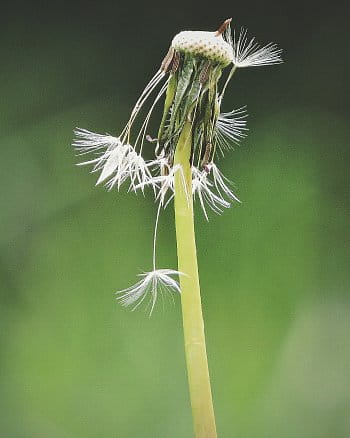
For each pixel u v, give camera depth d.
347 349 0.86
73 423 0.86
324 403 0.85
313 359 0.86
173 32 0.94
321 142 0.92
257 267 0.87
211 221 0.87
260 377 0.85
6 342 0.88
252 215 0.88
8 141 0.92
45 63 0.94
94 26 0.95
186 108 0.35
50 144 0.92
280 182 0.90
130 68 0.94
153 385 0.85
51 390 0.86
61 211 0.90
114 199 0.90
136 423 0.85
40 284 0.89
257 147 0.91
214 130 0.35
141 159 0.36
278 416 0.84
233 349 0.85
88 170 0.91
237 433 0.84
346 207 0.90
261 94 0.92
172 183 0.36
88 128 0.93
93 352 0.86
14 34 0.94
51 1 0.95
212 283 0.86
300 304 0.87
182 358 0.85
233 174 0.90
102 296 0.88
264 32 0.94
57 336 0.87
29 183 0.91
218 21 0.94
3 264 0.89
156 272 0.37
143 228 0.89
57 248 0.89
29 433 0.86
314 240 0.88
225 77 0.92
